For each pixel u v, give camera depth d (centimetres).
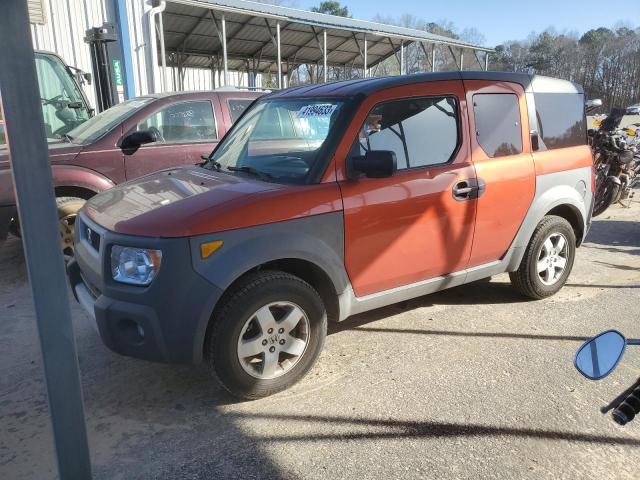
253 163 392
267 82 2347
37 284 194
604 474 266
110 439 296
